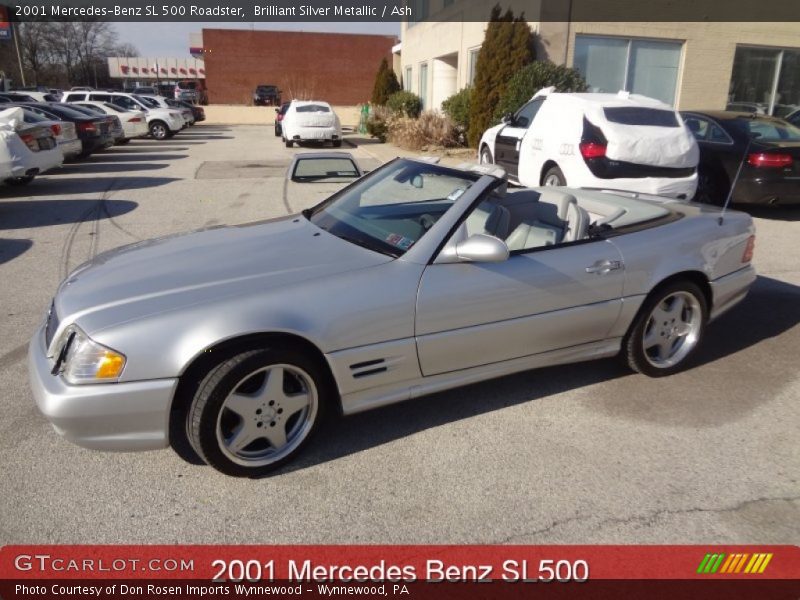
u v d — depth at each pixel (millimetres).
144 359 2734
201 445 2869
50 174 13508
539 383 4043
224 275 3141
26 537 2668
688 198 7641
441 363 3346
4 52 52844
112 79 64938
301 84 44375
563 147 7875
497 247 3127
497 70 14930
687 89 15508
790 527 2756
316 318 2963
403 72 27094
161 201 10234
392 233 3523
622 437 3426
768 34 15680
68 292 3164
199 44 60750
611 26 14492
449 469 3135
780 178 8227
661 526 2752
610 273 3680
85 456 3217
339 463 3186
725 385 4051
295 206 9781
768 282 6164
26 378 4023
